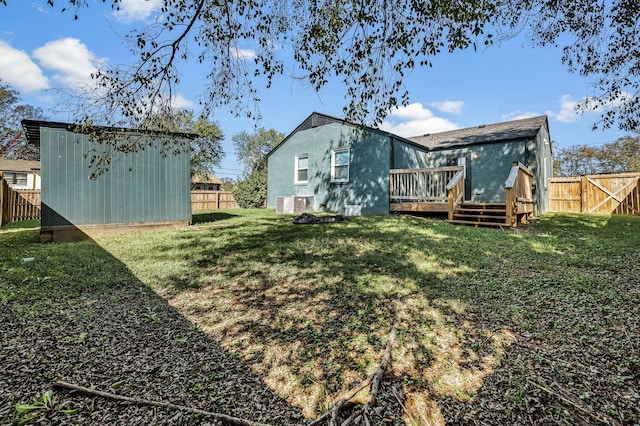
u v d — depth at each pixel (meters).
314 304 2.91
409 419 1.49
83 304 2.95
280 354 2.09
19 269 3.81
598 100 5.61
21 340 2.23
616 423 1.43
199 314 2.74
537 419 1.47
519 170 8.00
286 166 13.38
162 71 3.94
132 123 4.03
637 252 4.67
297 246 5.36
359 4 3.38
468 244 5.36
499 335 2.27
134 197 7.38
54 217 6.43
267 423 1.48
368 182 10.54
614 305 2.72
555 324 2.40
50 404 1.57
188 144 8.09
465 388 1.71
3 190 10.34
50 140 6.41
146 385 1.75
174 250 5.24
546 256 4.53
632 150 22.98
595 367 1.85
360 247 5.20
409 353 2.06
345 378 1.82
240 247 5.40
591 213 11.96
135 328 2.48
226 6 3.81
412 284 3.37
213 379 1.82
